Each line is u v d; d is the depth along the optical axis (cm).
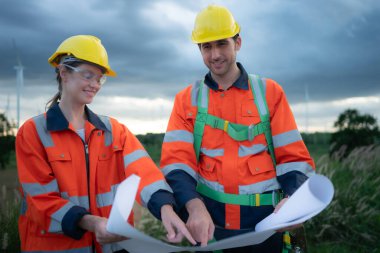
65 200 218
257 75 285
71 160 232
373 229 638
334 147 1031
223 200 265
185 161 268
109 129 246
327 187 180
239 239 187
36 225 227
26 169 227
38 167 226
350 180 769
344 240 616
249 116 270
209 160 271
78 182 233
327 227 611
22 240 232
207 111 275
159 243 177
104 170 239
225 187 265
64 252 227
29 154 228
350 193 694
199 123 273
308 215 179
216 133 271
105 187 238
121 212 165
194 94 282
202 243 219
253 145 268
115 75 246
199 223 224
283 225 180
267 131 270
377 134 1026
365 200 688
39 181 225
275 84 277
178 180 255
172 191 239
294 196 187
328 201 176
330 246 584
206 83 280
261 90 276
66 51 232
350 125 1037
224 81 277
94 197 234
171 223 212
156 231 572
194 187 254
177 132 277
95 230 202
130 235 168
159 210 222
